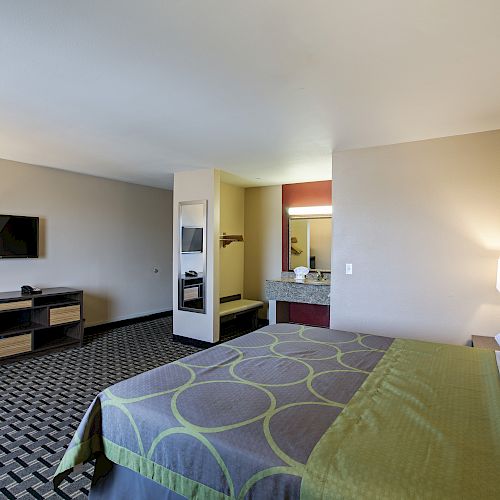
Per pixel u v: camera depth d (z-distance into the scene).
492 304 2.89
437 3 1.38
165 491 1.41
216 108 2.47
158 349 4.50
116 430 1.51
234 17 1.48
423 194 3.14
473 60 1.80
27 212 4.45
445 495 0.96
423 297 3.14
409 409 1.47
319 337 2.64
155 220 6.28
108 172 4.89
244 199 6.05
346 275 3.48
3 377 3.51
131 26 1.55
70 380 3.46
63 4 1.41
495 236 2.88
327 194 5.25
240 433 1.28
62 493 1.91
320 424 1.34
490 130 2.88
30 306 4.01
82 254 5.11
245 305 5.30
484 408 1.49
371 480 1.03
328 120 2.69
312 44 1.68
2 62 1.87
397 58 1.79
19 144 3.44
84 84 2.13
